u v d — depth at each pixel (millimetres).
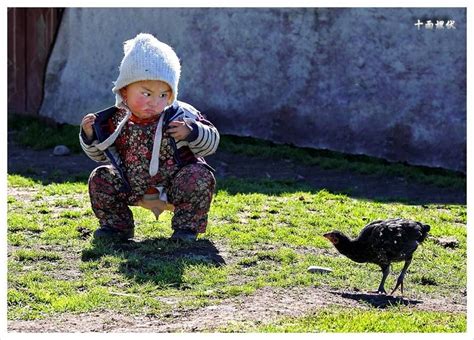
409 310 10508
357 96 20781
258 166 19406
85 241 12680
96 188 12547
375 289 11320
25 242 12562
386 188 18047
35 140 21188
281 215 14797
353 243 11070
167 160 12359
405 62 20484
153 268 11477
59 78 23203
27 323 9773
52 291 10727
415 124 20469
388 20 20516
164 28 21859
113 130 12383
